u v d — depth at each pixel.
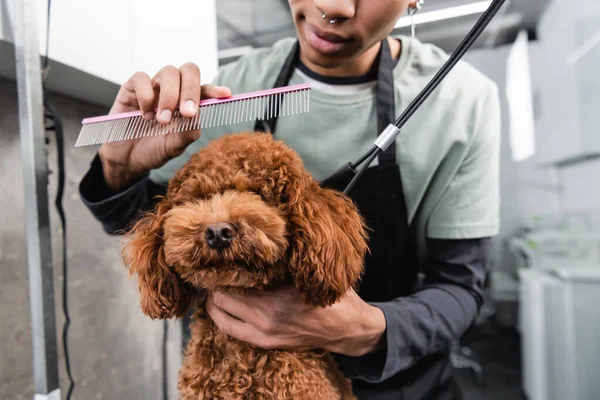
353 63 0.86
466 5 0.78
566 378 2.00
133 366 1.26
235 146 0.63
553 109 2.56
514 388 2.48
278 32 1.21
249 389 0.62
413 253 0.96
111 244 1.21
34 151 0.65
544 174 2.88
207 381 0.64
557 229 2.59
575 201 2.57
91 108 1.16
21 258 0.95
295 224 0.57
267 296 0.59
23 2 0.64
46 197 0.67
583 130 2.16
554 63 2.50
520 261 2.79
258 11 1.11
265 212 0.53
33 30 0.65
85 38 0.84
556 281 2.11
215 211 0.52
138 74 0.64
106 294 1.18
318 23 0.62
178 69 0.61
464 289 0.90
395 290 0.90
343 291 0.58
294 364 0.62
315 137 0.88
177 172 0.67
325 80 0.89
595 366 1.93
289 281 0.60
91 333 1.13
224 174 0.59
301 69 0.93
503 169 3.04
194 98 0.56
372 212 0.83
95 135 0.61
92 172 0.77
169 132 0.59
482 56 2.42
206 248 0.50
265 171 0.59
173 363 1.39
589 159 2.40
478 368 2.62
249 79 0.99
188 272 0.54
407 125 0.85
